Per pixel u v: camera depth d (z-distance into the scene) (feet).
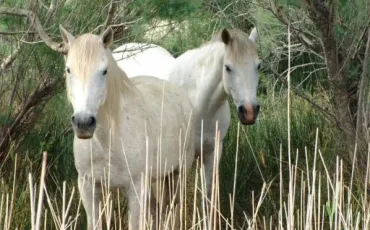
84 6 49.19
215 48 51.47
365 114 47.42
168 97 45.91
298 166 54.24
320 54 49.83
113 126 39.55
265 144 57.31
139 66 57.31
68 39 39.01
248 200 52.85
